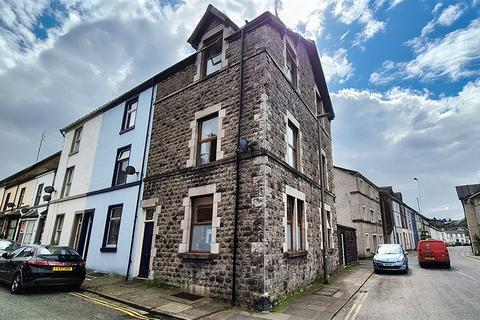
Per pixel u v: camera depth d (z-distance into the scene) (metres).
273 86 9.46
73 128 17.84
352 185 26.00
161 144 11.48
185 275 8.73
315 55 14.44
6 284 9.52
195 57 11.55
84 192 14.74
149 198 10.97
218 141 9.39
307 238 10.65
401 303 8.02
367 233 25.89
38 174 20.41
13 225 21.42
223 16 10.61
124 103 14.53
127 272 10.70
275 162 8.75
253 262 7.37
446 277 12.94
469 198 27.77
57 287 9.24
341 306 7.54
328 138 16.45
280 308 7.23
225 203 8.46
